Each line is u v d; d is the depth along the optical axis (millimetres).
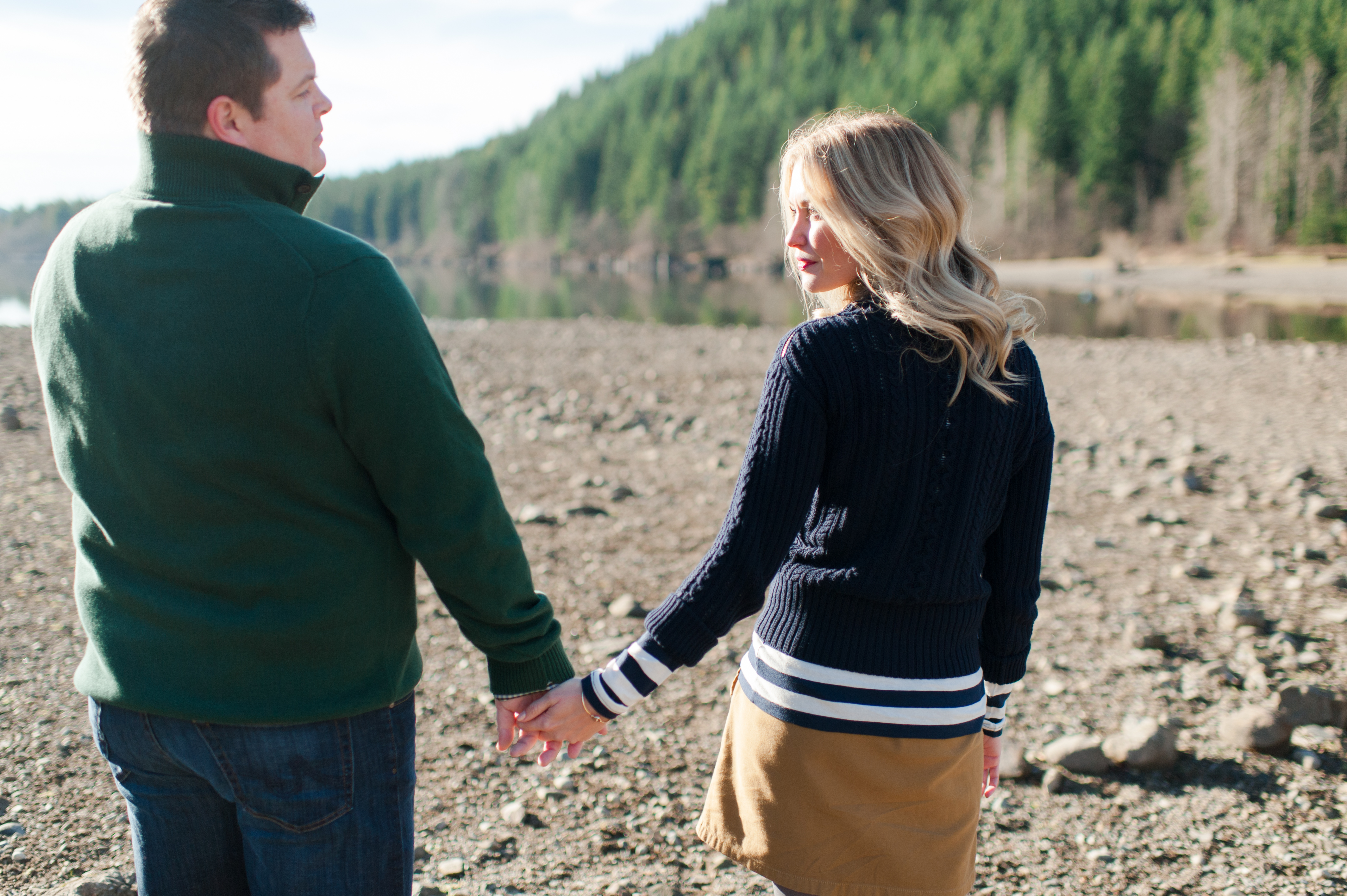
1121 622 4508
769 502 1571
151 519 1425
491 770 3232
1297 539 5746
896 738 1565
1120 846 2828
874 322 1603
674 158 104062
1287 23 67062
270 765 1439
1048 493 1739
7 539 5449
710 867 2746
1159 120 66875
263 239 1383
